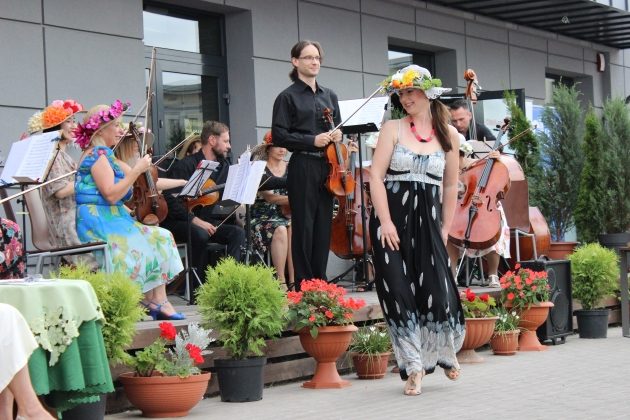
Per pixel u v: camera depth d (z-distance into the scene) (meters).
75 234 6.95
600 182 12.76
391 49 13.01
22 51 8.66
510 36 14.36
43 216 7.00
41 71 8.77
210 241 8.58
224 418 5.38
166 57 10.09
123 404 5.73
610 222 12.76
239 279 5.95
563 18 14.04
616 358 7.53
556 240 13.20
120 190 6.48
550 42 15.17
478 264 9.64
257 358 5.96
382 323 7.10
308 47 7.59
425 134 6.09
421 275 6.05
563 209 13.11
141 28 9.57
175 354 5.62
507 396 5.89
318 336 6.29
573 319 9.30
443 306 6.05
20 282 4.59
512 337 7.79
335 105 7.81
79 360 4.48
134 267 6.48
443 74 13.48
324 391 6.27
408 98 6.05
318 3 11.38
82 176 6.59
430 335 6.10
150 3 10.00
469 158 9.26
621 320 9.80
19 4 8.64
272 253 8.79
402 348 6.04
